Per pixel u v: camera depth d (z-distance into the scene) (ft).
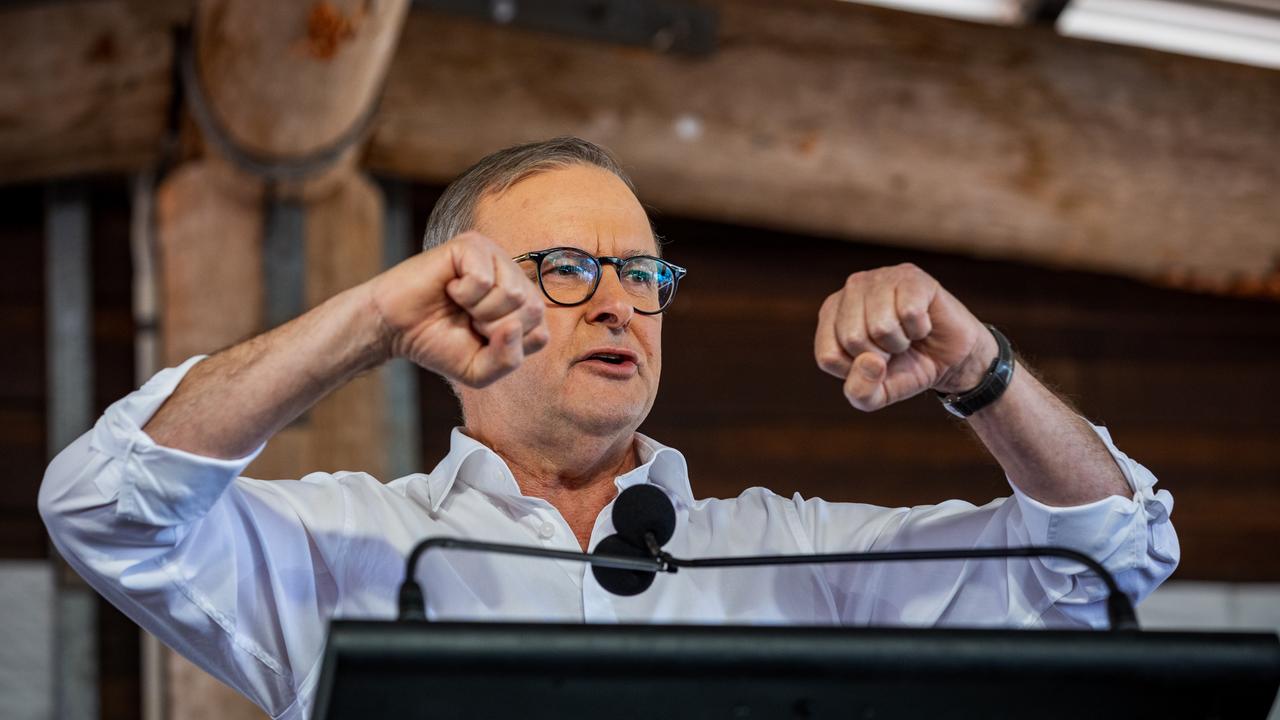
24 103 22.94
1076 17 30.66
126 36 22.99
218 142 21.85
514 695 6.23
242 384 8.50
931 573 10.91
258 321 22.86
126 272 25.43
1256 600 29.58
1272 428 30.76
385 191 26.89
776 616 10.62
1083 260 29.66
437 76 25.52
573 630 6.23
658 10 26.55
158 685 23.59
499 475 10.70
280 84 20.54
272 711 10.09
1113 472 9.84
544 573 10.28
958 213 28.43
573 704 6.32
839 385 28.78
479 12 25.84
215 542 9.57
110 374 25.00
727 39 27.32
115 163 24.25
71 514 8.84
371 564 10.19
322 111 21.27
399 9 20.24
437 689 6.13
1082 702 6.68
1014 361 9.32
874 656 6.44
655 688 6.33
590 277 10.75
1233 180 29.89
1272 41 31.42
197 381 8.71
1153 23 30.89
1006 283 30.17
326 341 8.34
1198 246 29.76
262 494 10.16
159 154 24.22
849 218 28.14
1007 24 29.55
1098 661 6.56
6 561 24.06
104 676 23.99
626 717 6.40
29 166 23.88
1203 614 29.30
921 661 6.47
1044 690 6.61
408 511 10.55
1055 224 28.96
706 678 6.33
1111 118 29.45
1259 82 30.76
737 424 27.99
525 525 10.66
